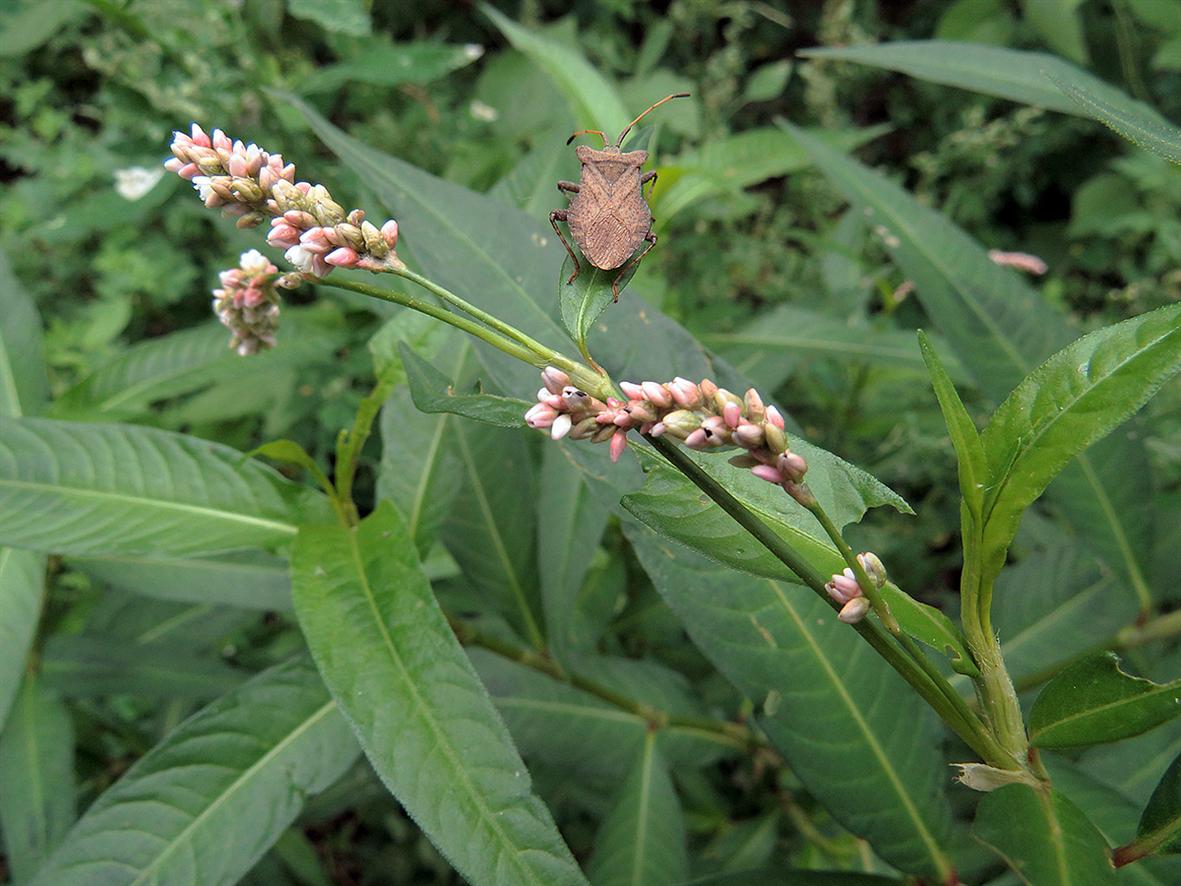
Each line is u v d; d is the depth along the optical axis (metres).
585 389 0.08
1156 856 0.09
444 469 0.13
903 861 0.11
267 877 0.19
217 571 0.15
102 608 0.18
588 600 0.18
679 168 0.18
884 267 0.25
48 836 0.15
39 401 0.16
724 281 0.27
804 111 0.43
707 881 0.11
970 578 0.08
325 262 0.08
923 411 0.25
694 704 0.16
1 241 0.29
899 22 0.46
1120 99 0.15
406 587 0.10
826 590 0.07
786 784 0.18
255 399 0.23
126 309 0.26
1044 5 0.33
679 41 0.37
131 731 0.20
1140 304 0.29
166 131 0.22
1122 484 0.14
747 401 0.07
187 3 0.22
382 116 0.26
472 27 0.41
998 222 0.43
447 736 0.09
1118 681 0.08
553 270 0.11
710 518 0.08
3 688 0.12
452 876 0.22
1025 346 0.14
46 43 0.34
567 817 0.21
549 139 0.17
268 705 0.12
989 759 0.08
